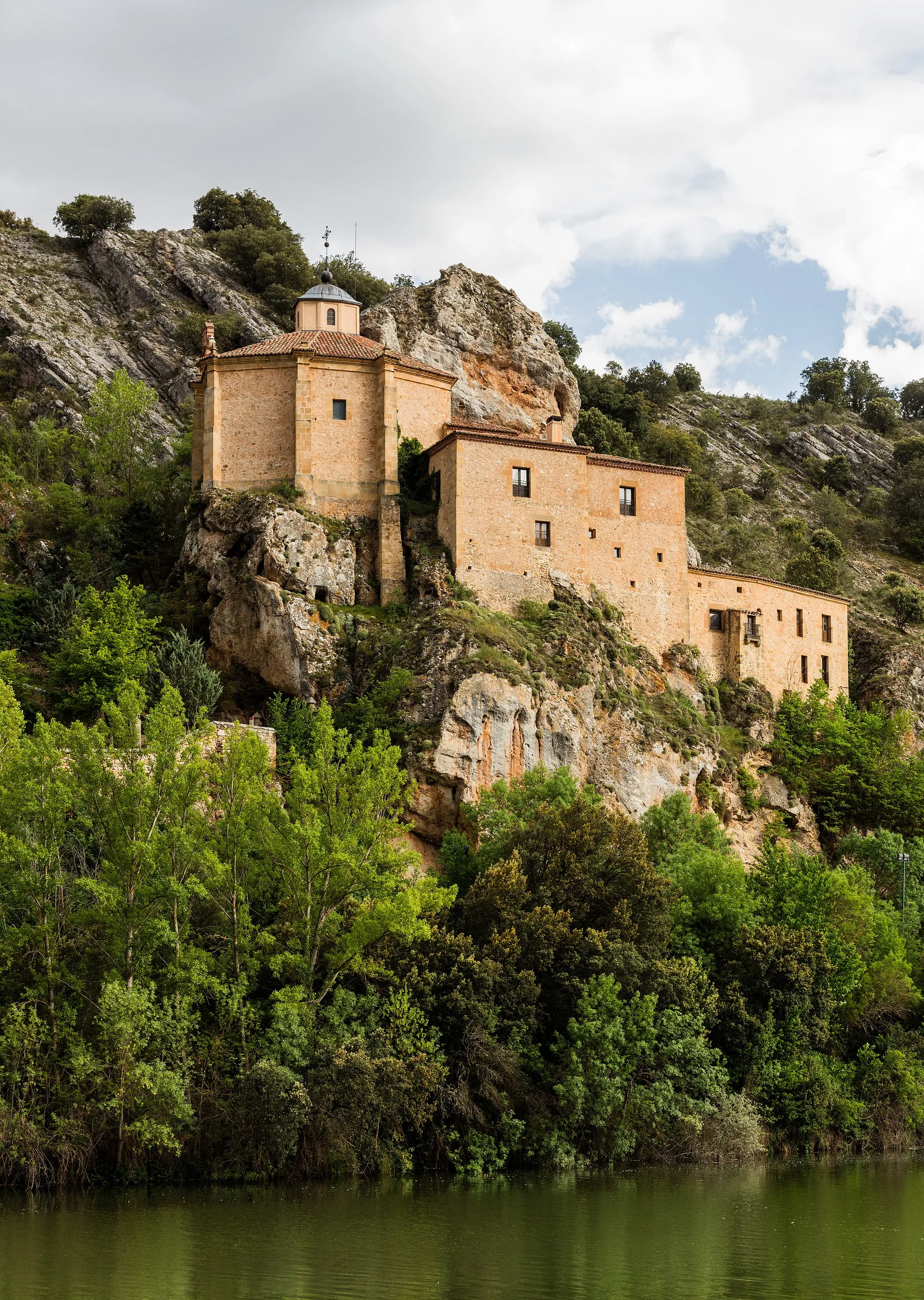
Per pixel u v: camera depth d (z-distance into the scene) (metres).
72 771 62.97
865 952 82.19
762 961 72.75
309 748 82.25
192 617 91.38
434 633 85.69
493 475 92.88
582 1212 53.38
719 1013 71.38
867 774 102.81
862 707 121.44
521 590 92.31
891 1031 80.62
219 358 94.88
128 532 102.94
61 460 122.94
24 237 163.88
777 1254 46.88
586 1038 64.31
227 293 150.12
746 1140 67.19
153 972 60.69
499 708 82.94
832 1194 59.44
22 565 107.00
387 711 83.44
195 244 161.12
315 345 96.81
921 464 184.88
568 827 72.94
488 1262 44.56
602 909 71.19
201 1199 53.91
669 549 100.00
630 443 160.38
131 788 61.38
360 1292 40.38
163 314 148.12
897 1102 76.50
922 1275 44.38
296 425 93.69
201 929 64.19
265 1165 57.56
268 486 94.00
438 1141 61.69
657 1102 64.88
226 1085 58.44
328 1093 58.47
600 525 97.50
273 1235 47.62
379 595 91.88
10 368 141.50
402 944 65.25
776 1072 71.25
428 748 80.94
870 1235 50.31
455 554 90.81
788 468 193.38
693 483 160.62
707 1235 49.53
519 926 67.00
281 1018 59.38
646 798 89.00
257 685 88.75
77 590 98.62
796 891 81.75
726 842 84.25
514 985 65.25
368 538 93.38
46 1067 56.28
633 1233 49.66
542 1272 43.56
